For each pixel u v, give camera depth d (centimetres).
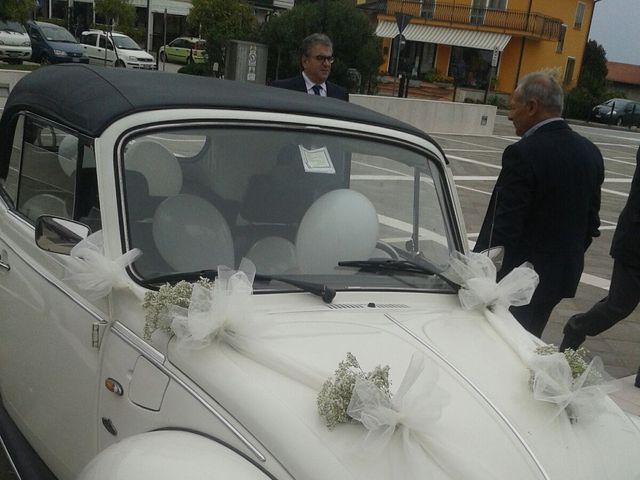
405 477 179
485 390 215
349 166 286
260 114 274
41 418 284
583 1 4488
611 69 6306
